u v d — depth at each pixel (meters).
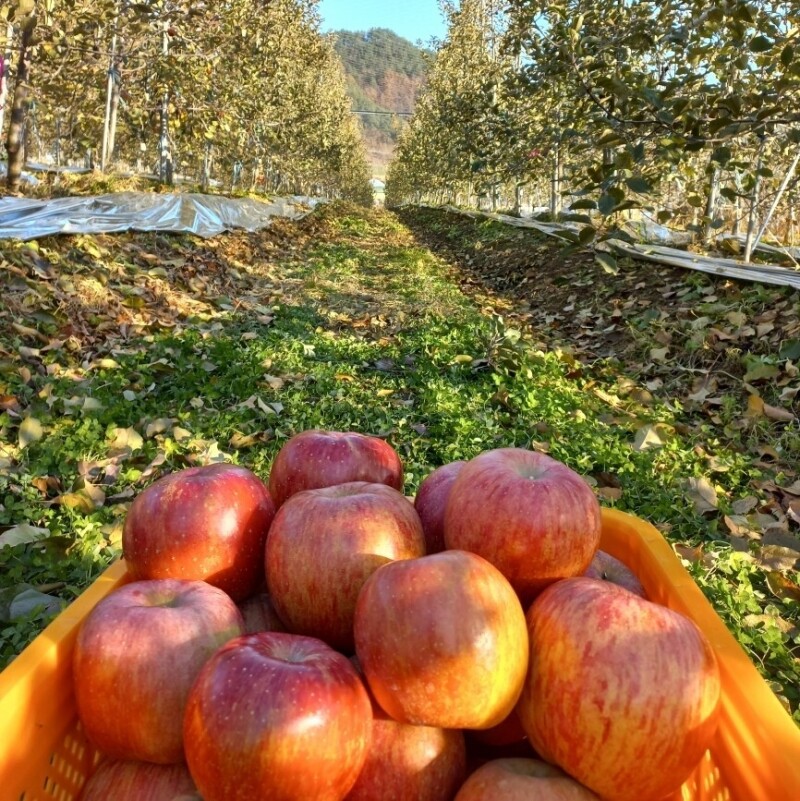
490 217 19.86
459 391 5.48
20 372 4.96
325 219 24.25
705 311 6.70
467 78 25.55
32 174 18.94
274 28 17.17
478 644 1.25
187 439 4.32
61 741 1.39
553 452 4.31
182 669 1.37
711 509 3.78
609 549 2.03
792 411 4.96
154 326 6.73
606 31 6.41
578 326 8.16
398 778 1.33
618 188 2.72
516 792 1.27
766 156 8.85
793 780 1.02
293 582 1.55
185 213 12.37
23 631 2.59
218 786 1.19
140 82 15.50
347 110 50.38
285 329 7.41
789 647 2.78
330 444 1.98
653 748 1.22
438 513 1.90
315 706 1.20
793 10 5.24
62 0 10.23
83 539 3.13
